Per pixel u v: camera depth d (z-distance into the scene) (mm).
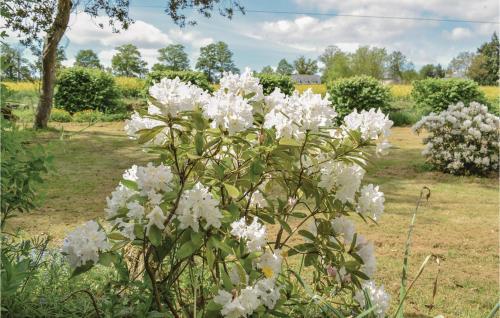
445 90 21453
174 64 65062
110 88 20328
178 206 1981
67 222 5270
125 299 2396
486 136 9703
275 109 2516
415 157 11781
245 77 2555
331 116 2393
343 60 58469
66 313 2359
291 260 4242
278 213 2643
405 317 3414
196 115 2066
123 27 15562
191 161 2229
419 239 5359
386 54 57688
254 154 2293
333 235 2555
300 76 83875
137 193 2061
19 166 2441
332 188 2582
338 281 2531
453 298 3822
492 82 66000
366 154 2520
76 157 10188
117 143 12539
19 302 2246
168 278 2268
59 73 19969
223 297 1957
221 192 2367
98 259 1992
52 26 13352
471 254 4949
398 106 25703
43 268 2857
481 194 8023
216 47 63688
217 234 2105
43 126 14031
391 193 7848
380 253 4812
